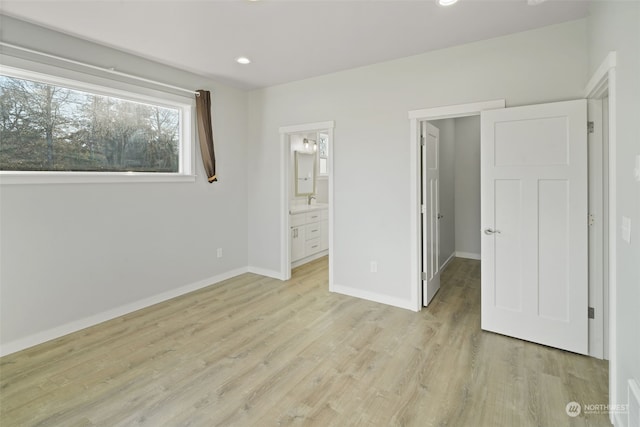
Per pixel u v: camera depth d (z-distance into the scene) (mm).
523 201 2627
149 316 3213
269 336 2791
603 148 2385
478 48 2904
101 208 3074
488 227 2783
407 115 3293
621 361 1706
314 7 2344
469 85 2951
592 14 2268
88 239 2990
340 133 3748
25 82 2666
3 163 2576
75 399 1983
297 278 4480
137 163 3443
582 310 2445
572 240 2459
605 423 1776
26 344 2615
